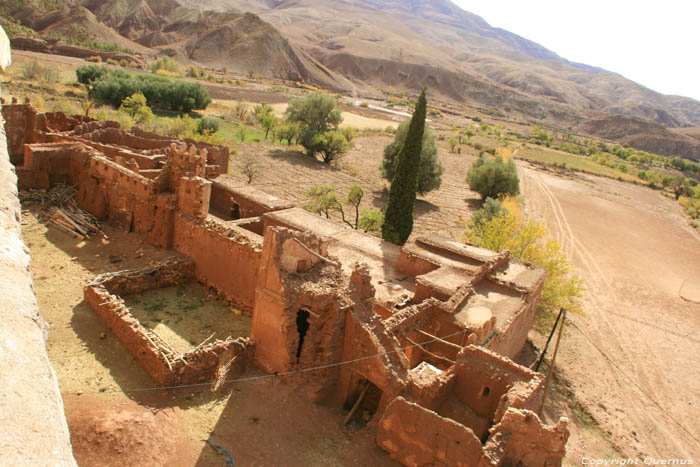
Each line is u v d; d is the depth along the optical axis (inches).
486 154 4441.4
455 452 589.3
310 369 757.3
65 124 1776.6
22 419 77.8
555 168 4507.9
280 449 650.8
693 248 2623.0
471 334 766.5
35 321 101.1
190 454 608.1
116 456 565.6
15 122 1582.2
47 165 1331.2
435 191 2866.6
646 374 1266.0
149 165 1444.4
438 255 1134.4
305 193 2097.7
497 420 631.2
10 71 3567.9
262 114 3905.0
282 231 767.7
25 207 1240.2
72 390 667.4
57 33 7608.3
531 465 587.8
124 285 976.3
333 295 743.7
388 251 1227.2
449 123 7534.5
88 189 1304.1
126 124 2541.8
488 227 1416.1
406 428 627.5
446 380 706.2
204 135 2434.8
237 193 1412.4
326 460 643.5
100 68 3801.7
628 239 2610.7
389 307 931.3
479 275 1008.2
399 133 2573.8
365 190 2522.1
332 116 3708.2
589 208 3129.9
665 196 4126.5
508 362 692.7
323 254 836.6
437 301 902.4
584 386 1127.6
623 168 5275.6
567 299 1267.2
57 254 1066.7
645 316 1675.7
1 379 81.4
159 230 1154.7
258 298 795.4
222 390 739.4
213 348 759.7
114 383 703.1
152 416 644.1
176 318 940.0
